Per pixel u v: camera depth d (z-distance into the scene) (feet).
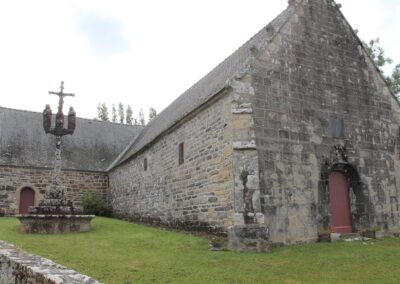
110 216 76.43
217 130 40.52
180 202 47.70
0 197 70.49
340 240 38.50
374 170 44.75
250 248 32.65
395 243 38.68
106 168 81.25
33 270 14.83
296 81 41.73
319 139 41.45
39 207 43.86
